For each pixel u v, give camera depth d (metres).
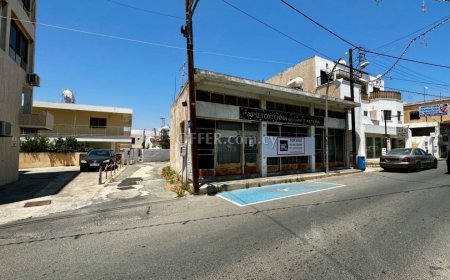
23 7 14.09
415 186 10.55
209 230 5.55
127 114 33.03
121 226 6.04
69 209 7.77
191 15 10.09
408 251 4.18
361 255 4.06
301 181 13.06
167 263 3.96
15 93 12.55
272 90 13.01
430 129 35.16
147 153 33.03
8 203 8.52
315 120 16.31
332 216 6.33
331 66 24.38
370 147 26.39
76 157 24.23
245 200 8.65
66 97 34.62
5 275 3.71
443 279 3.32
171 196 9.61
